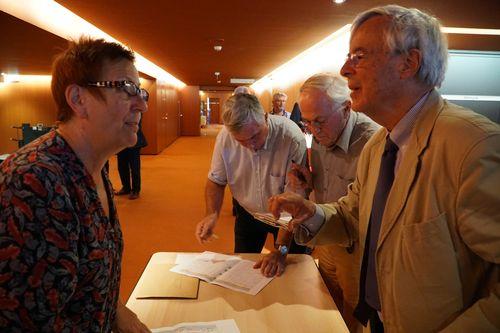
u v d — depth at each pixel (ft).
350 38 3.14
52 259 1.87
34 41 14.43
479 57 15.75
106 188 2.67
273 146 5.62
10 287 1.79
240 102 5.09
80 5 12.03
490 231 2.41
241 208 6.52
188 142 43.47
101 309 2.30
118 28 15.40
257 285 4.20
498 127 2.59
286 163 5.67
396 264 2.97
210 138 49.57
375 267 3.35
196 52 22.25
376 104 3.09
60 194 1.96
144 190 18.65
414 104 3.04
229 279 4.34
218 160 6.13
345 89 4.57
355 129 4.78
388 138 3.42
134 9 12.51
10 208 1.82
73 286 2.00
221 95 91.04
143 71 26.86
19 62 19.34
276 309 3.72
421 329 2.85
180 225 13.38
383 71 2.91
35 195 1.86
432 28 2.87
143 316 3.57
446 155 2.67
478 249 2.50
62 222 1.93
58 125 2.39
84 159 2.36
